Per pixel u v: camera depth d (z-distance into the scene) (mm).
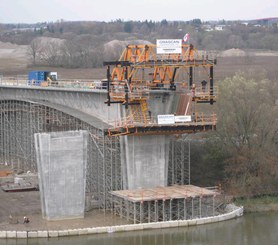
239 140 117375
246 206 104062
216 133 116500
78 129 107250
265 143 117625
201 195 94062
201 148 117875
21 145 127125
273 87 146000
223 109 118438
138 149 99000
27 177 115250
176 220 92812
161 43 99125
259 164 113125
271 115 119875
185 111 101188
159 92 100375
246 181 110750
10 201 102000
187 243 85625
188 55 101250
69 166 92750
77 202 93750
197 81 162000
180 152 109688
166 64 99125
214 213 97750
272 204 105688
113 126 97938
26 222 90938
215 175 114875
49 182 91938
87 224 91000
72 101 116312
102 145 98875
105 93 102125
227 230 92000
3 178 117625
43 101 123000
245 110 117125
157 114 101750
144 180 99875
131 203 94062
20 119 127062
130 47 101188
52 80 134250
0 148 139750
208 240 87125
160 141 100312
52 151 91625
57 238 86625
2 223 90688
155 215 92062
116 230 89125
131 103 98375
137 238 87375
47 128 111500
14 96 138250
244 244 85438
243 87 125688
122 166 99750
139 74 148250
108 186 99438
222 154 115500
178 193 94875
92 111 110312
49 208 92250
